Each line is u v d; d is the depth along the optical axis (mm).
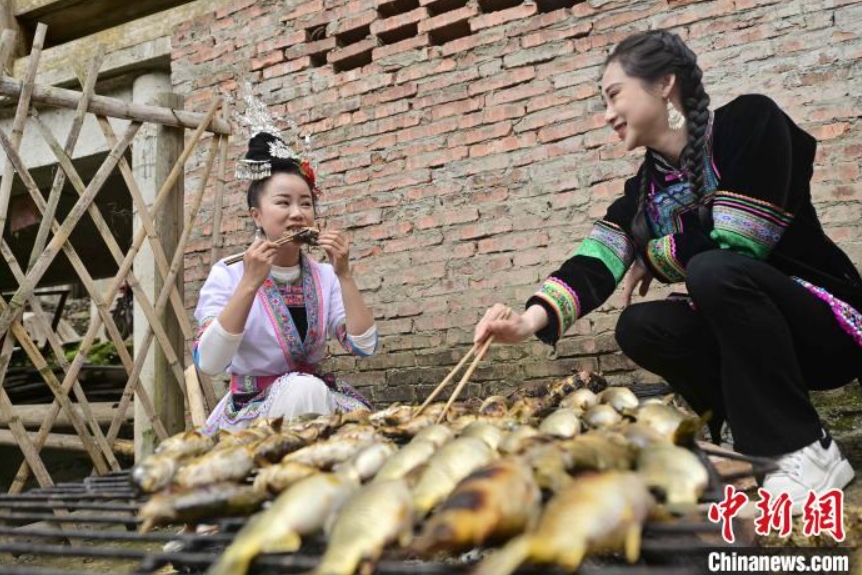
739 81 3438
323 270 3006
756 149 1973
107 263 7496
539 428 1793
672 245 2232
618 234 2441
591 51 3801
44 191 5555
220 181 4074
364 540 1060
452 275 4035
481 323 2195
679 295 2443
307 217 2812
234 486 1455
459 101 4125
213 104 3922
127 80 5238
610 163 3703
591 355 3627
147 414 3570
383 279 4215
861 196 3141
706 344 2326
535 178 3883
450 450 1368
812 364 2105
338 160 4434
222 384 4500
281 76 4660
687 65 2084
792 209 2012
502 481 1116
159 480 1549
